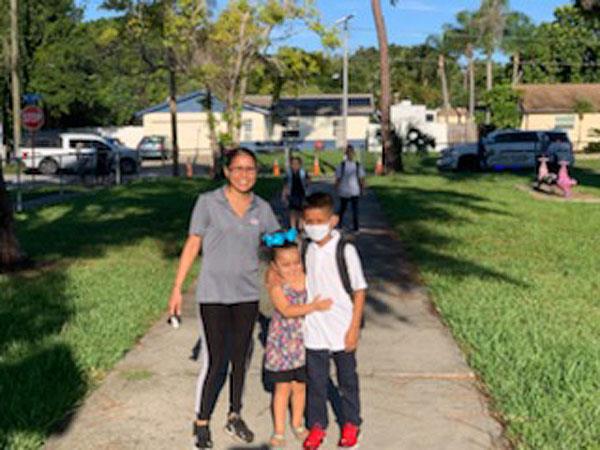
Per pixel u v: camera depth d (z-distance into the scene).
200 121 51.94
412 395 5.45
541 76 75.19
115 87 58.78
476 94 94.38
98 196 22.06
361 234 13.86
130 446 4.67
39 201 21.92
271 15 30.64
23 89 49.91
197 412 4.72
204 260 4.82
